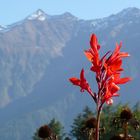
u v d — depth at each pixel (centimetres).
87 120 1143
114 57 728
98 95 711
